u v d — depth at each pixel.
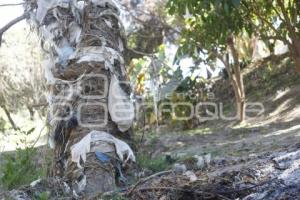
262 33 7.05
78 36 3.69
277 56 11.48
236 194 2.66
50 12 3.74
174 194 2.79
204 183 2.85
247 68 13.00
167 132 10.16
